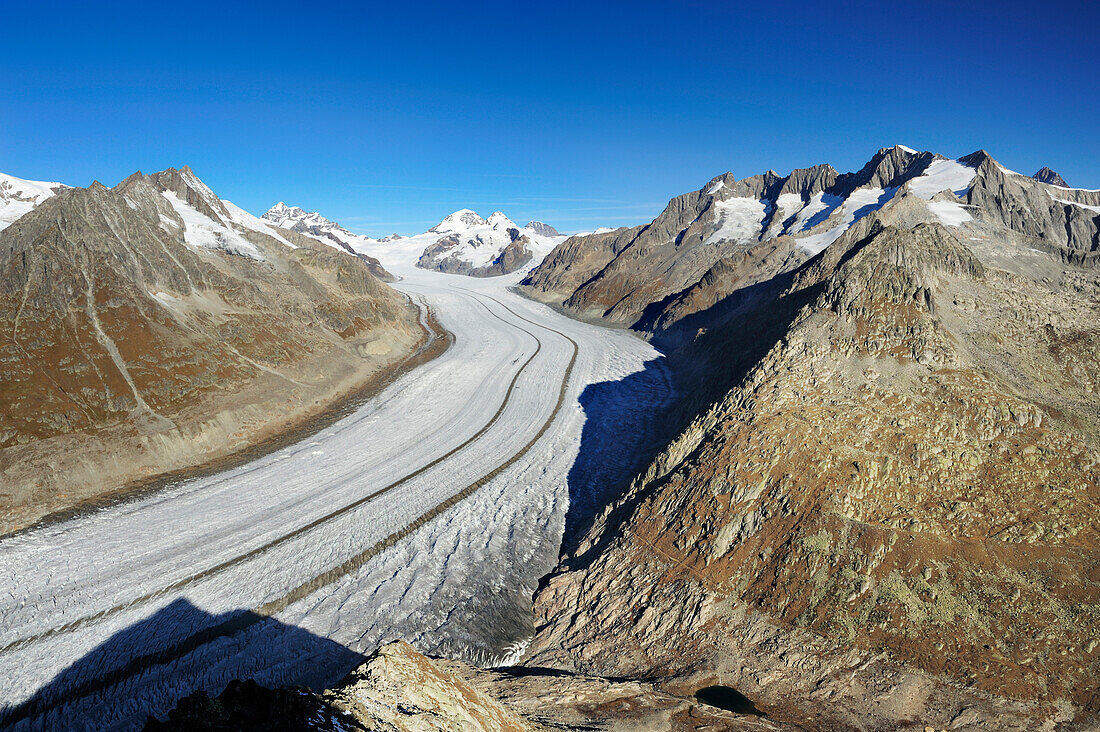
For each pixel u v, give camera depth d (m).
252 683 14.39
